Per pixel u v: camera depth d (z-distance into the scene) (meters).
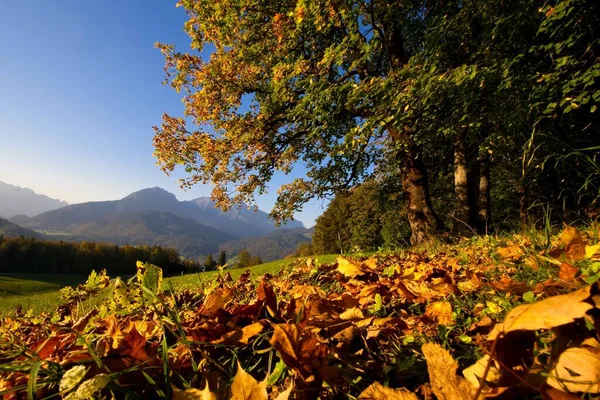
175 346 0.99
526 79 5.07
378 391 0.65
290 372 0.83
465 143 9.62
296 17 7.15
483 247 3.34
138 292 1.26
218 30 10.66
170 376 0.85
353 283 2.15
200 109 12.17
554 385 0.54
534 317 0.52
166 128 12.46
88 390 0.58
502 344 0.62
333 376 0.79
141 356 0.89
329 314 1.32
